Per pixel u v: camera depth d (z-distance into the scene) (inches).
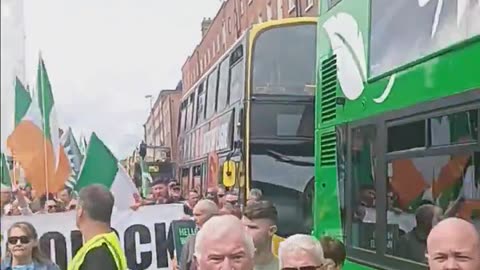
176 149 421.7
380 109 207.0
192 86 411.2
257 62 306.3
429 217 174.2
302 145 298.2
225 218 121.6
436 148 173.8
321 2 268.7
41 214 264.5
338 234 236.7
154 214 283.9
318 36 271.7
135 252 281.3
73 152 312.7
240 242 118.0
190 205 296.4
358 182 224.4
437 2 175.2
